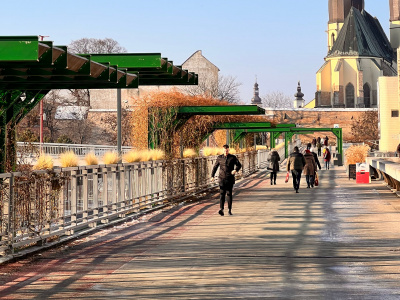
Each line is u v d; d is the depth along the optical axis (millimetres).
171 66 18641
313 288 9219
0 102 13242
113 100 109438
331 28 167000
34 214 12961
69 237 14484
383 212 20312
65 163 15484
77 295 9023
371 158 38875
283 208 21891
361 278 9945
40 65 11664
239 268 10891
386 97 80812
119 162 19516
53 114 100688
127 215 19203
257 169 53688
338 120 134125
